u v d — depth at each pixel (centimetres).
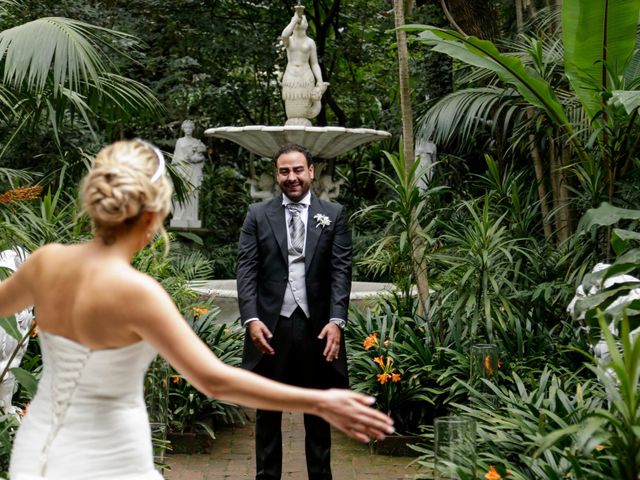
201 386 190
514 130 696
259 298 425
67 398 197
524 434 369
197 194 1266
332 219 429
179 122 1484
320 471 425
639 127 515
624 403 257
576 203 629
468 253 537
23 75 486
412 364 558
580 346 525
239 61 1470
